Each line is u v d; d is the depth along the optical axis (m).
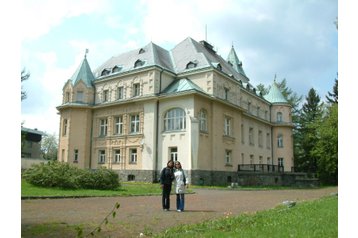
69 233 7.79
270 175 39.94
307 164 62.28
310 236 6.42
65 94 41.84
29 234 7.63
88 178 21.58
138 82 37.25
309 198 19.47
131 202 15.56
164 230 8.30
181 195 12.59
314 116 65.19
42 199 15.74
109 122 39.47
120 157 37.62
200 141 33.66
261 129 51.75
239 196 20.89
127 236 7.68
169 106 34.69
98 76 43.09
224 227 8.13
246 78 55.00
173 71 38.25
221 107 37.34
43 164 21.86
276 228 7.50
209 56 41.62
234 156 39.25
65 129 41.44
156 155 34.81
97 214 11.12
